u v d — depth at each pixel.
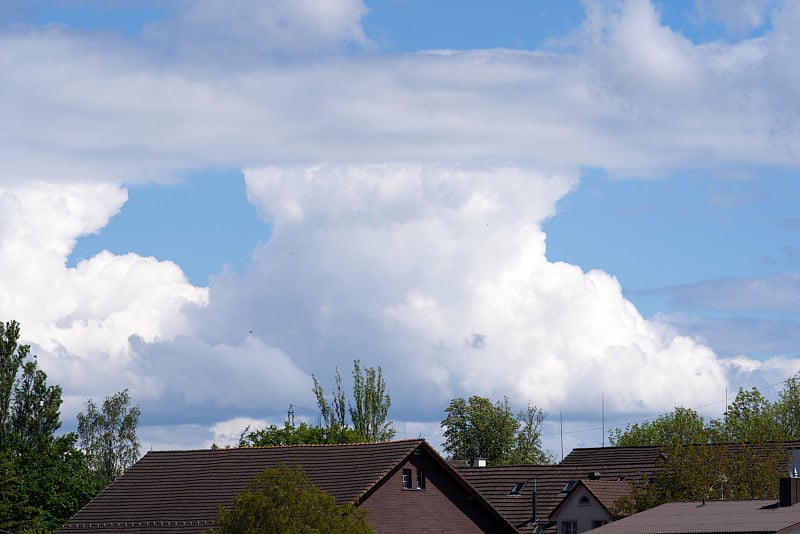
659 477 79.19
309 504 53.41
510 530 75.19
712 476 78.44
